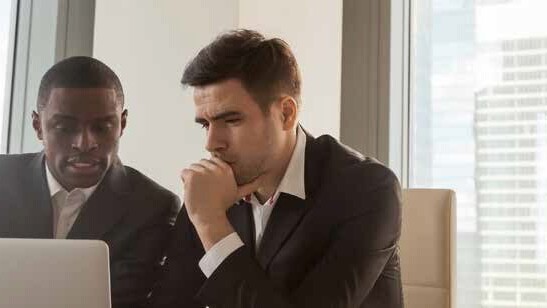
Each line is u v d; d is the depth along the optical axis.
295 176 1.37
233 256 1.25
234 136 1.30
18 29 2.31
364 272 1.32
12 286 0.82
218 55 1.27
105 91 1.38
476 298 2.69
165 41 2.50
